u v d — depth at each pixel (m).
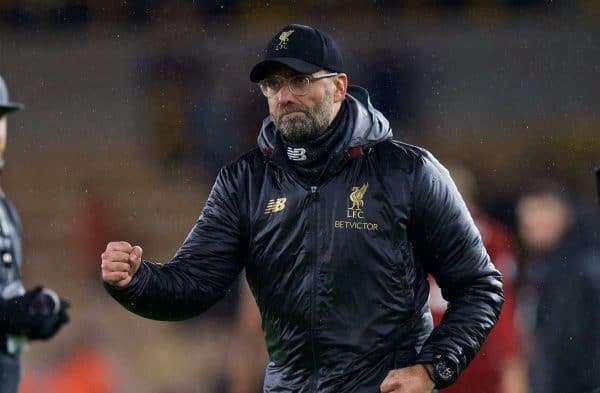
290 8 60.19
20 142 60.41
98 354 41.06
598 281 24.69
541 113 59.50
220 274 15.84
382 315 15.27
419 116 58.12
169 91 58.88
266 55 15.16
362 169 15.39
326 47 15.20
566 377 24.64
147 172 57.25
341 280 15.22
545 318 24.84
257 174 15.71
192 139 57.16
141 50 60.41
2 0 61.75
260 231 15.55
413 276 15.51
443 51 59.66
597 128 59.03
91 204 56.19
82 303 49.06
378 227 15.25
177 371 42.88
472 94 59.31
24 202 57.56
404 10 60.19
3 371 13.72
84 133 60.31
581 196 57.03
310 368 15.39
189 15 60.31
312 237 15.27
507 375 23.12
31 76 61.41
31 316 13.42
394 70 58.75
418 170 15.42
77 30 61.56
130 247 14.93
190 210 55.25
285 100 15.10
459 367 15.08
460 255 15.49
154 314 15.51
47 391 38.78
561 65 60.00
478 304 15.45
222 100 57.69
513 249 28.78
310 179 15.36
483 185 55.38
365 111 15.56
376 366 15.27
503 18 60.34
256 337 27.17
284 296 15.45
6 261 14.08
